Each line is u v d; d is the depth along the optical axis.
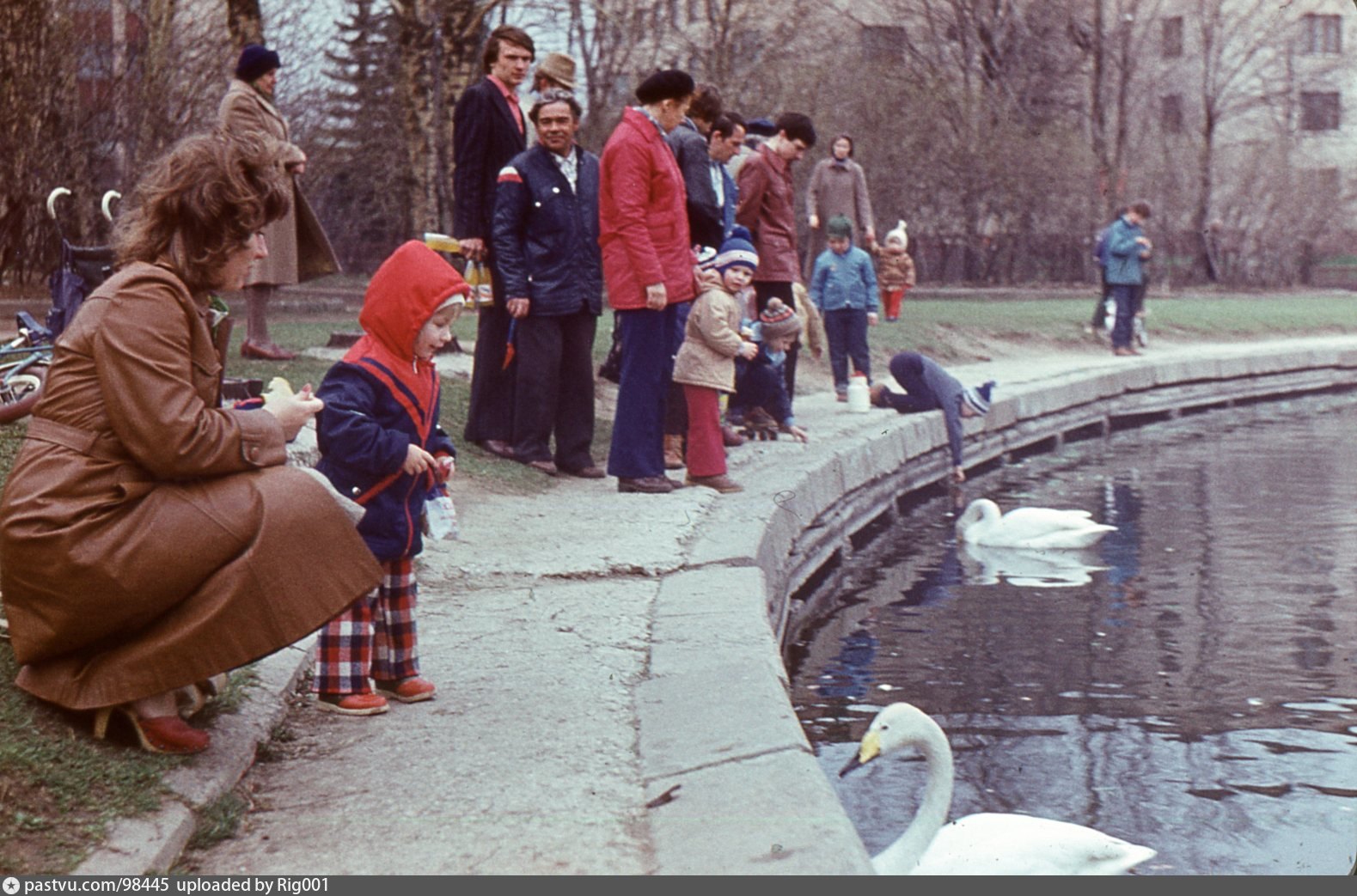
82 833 3.31
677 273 8.21
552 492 8.31
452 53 21.44
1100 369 17.91
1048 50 35.75
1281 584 8.43
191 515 3.67
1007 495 12.17
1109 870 4.23
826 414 12.78
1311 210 39.38
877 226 31.14
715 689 4.49
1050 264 34.84
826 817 3.38
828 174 14.36
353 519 3.86
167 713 3.79
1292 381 21.55
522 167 8.51
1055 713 5.95
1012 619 7.67
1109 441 15.98
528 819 3.52
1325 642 7.09
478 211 8.80
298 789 3.79
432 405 4.56
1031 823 4.37
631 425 8.28
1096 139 35.34
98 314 3.68
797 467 9.43
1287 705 6.05
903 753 5.44
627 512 7.67
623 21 25.70
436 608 5.74
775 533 7.73
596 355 13.56
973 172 32.94
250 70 9.55
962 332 20.73
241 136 3.94
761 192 11.05
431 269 4.45
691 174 8.77
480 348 9.02
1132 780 5.12
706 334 8.40
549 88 8.84
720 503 8.10
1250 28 39.75
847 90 30.12
